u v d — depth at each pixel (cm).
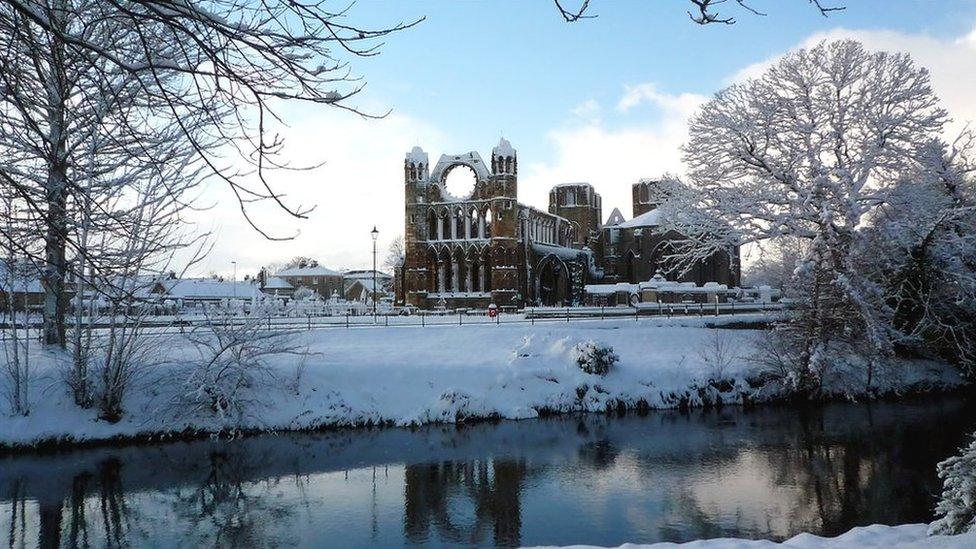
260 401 3123
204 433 2958
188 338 3041
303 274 17250
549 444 2895
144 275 2677
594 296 8100
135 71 605
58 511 2017
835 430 3106
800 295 4131
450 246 8962
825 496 2098
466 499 2127
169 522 1923
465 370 3641
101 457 2628
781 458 2598
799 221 4647
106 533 1834
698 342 4509
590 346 3812
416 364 3638
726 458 2614
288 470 2486
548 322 5028
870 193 4544
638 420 3428
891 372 4056
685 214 5100
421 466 2534
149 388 3017
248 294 11200
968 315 4462
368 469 2495
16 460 2570
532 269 9131
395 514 1983
